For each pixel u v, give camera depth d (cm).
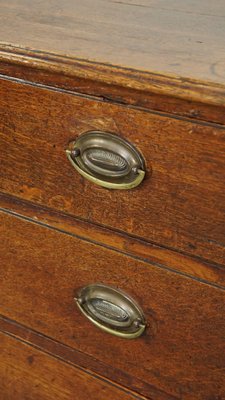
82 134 78
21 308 95
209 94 69
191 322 81
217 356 81
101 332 89
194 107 70
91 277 86
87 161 79
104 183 78
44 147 81
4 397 106
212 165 72
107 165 77
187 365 84
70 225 85
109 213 81
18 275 93
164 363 86
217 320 79
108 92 74
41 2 97
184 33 85
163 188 76
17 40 80
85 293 88
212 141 71
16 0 98
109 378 92
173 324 83
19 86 79
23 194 86
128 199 79
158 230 78
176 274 80
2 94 81
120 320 86
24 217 88
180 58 76
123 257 83
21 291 94
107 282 85
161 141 74
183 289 80
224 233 74
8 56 78
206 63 75
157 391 88
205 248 76
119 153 76
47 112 79
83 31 84
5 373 104
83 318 90
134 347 87
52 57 76
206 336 81
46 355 97
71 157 79
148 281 82
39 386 100
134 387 90
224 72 72
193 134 72
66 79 76
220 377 82
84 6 96
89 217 83
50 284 90
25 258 91
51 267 89
